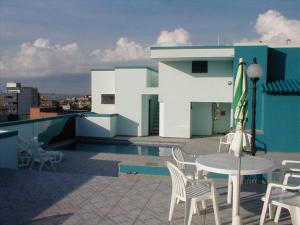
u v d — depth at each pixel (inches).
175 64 690.8
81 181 291.0
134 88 733.3
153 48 632.4
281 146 509.0
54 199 243.0
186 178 188.1
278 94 505.0
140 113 732.7
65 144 650.8
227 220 203.8
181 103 692.7
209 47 611.2
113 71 794.2
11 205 230.2
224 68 669.9
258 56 550.3
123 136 730.8
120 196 250.2
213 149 530.0
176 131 697.6
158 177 339.3
